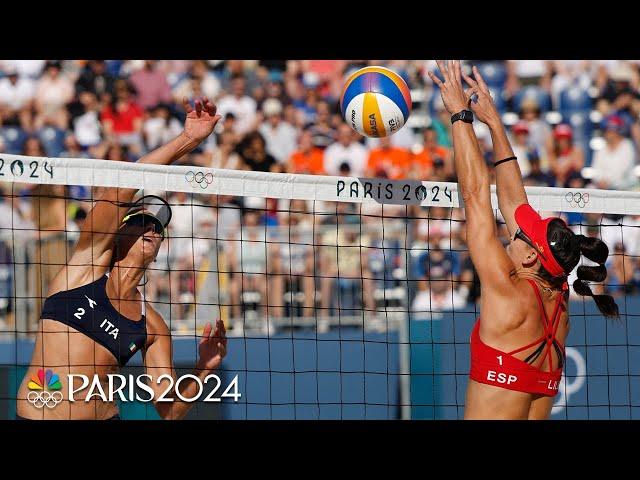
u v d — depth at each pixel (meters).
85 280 19.53
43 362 19.34
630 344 34.12
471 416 17.28
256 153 46.97
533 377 17.08
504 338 17.03
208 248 36.16
